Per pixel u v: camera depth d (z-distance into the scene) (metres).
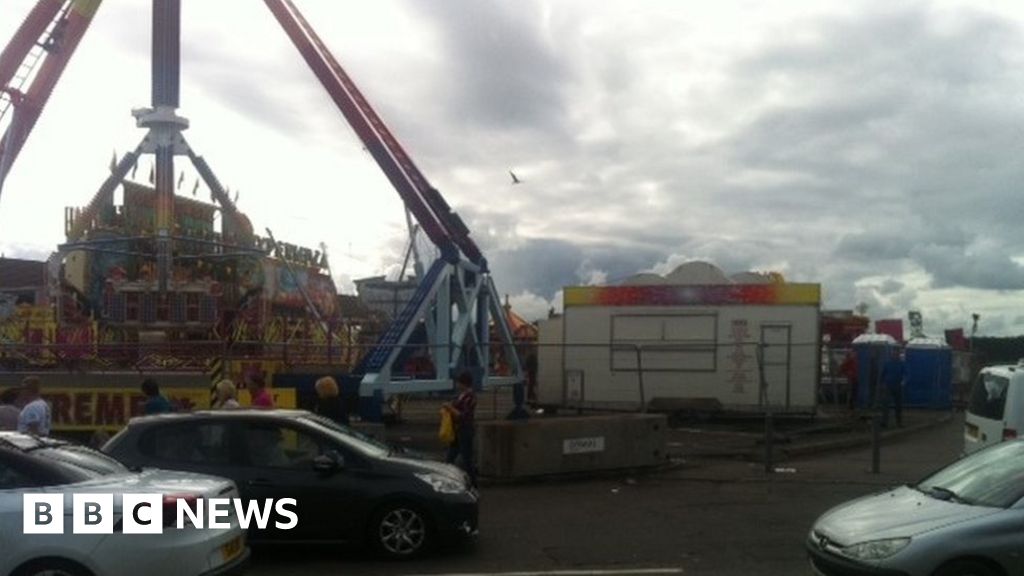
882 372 25.44
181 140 31.38
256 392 15.11
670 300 26.02
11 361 21.20
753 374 25.31
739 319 25.52
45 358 21.22
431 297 25.20
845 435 23.48
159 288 28.05
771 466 17.59
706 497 15.21
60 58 31.41
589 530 12.66
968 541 7.73
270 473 10.74
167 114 31.09
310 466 10.88
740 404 25.38
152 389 13.97
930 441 23.41
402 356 24.27
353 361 25.66
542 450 16.50
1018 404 13.49
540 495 15.40
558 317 28.95
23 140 31.23
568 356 26.91
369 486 10.88
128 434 10.77
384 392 22.88
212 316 29.42
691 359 25.80
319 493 10.77
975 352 43.16
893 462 19.11
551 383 27.70
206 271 31.62
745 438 22.48
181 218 32.44
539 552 11.34
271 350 25.81
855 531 8.23
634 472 17.25
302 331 30.42
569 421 16.80
